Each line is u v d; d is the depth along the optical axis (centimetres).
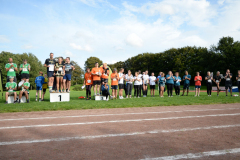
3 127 450
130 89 1282
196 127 448
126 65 8825
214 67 4553
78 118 563
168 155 277
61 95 1018
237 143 332
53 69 1016
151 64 7081
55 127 450
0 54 5331
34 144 328
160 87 1397
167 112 673
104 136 375
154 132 404
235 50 4228
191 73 5631
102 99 1110
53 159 264
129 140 349
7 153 287
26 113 659
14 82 962
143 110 724
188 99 1120
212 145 321
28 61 5828
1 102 1003
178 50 6153
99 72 1092
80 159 263
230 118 560
